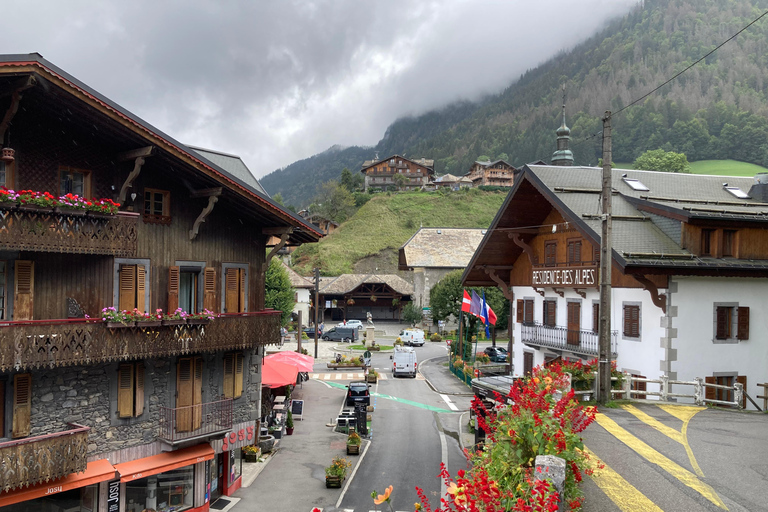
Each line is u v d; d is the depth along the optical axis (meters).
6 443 13.05
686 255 22.08
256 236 21.30
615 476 10.95
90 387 16.02
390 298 83.38
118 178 17.00
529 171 28.23
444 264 82.38
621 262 21.16
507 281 35.88
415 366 44.50
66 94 14.43
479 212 135.25
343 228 127.75
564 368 18.50
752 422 16.23
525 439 8.74
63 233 14.48
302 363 31.59
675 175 30.94
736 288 23.48
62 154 15.70
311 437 27.31
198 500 18.14
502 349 53.84
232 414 19.22
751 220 22.81
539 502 5.98
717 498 9.87
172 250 18.33
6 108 14.43
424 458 24.14
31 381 14.70
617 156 172.25
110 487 15.95
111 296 16.38
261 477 21.69
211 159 23.84
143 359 17.25
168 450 17.64
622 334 25.16
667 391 19.86
